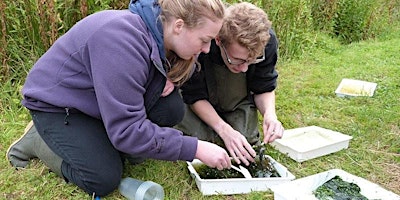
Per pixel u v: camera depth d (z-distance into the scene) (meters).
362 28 5.23
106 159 1.82
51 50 1.82
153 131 1.68
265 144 2.33
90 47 1.63
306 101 2.96
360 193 1.85
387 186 2.03
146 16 1.66
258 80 2.30
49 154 1.92
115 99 1.59
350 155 2.27
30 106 1.84
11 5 2.79
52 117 1.82
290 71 3.62
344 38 5.22
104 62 1.58
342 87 3.23
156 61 1.65
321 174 1.92
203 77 2.21
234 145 2.04
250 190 1.92
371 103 2.95
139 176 2.02
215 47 2.10
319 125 2.62
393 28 5.78
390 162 2.22
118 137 1.63
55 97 1.76
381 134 2.48
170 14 1.62
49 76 1.78
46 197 1.86
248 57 1.92
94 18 1.69
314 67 3.77
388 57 4.13
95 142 1.82
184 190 1.92
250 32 1.84
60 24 2.91
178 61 1.82
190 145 1.72
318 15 5.00
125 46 1.58
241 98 2.35
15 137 2.37
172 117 2.03
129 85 1.59
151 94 1.80
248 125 2.34
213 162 1.74
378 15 5.46
